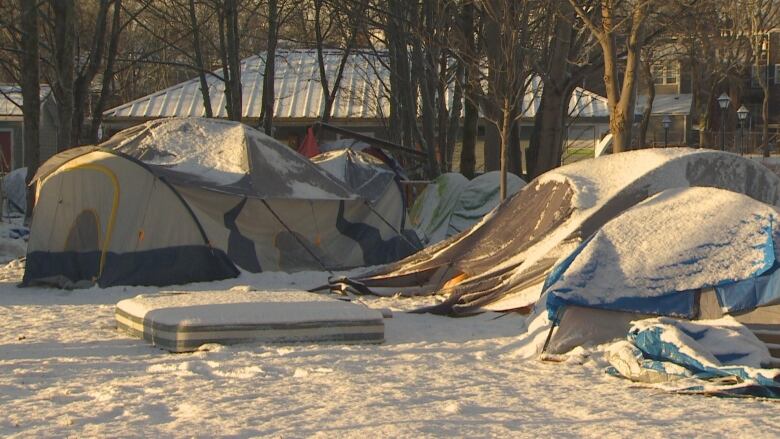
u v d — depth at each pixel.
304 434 7.11
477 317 13.49
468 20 25.58
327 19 45.62
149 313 11.36
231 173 18.56
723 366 8.98
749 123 59.75
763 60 59.56
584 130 41.91
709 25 28.62
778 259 10.66
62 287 17.42
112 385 8.98
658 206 11.89
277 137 43.31
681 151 14.47
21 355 10.59
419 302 15.03
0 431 7.32
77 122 27.38
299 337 11.22
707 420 7.59
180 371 9.67
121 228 17.39
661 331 9.43
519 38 21.48
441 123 31.11
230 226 18.06
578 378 9.49
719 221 11.41
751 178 14.62
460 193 24.33
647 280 10.98
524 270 13.77
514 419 7.60
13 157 48.38
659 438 6.98
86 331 12.27
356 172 21.34
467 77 26.77
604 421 7.52
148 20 49.25
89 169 17.84
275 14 31.94
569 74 24.23
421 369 9.87
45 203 18.28
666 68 49.91
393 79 33.88
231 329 10.98
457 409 7.92
